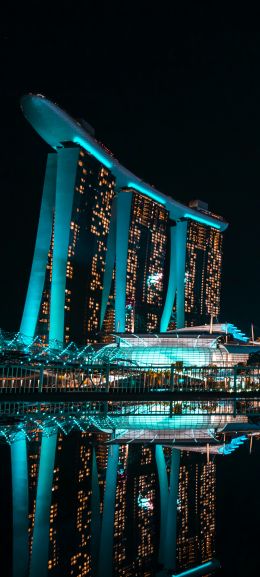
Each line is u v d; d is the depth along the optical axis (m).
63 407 63.50
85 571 17.83
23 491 25.70
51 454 33.72
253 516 23.12
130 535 21.31
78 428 45.94
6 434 40.94
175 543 20.58
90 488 26.67
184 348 123.06
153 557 19.61
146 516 23.11
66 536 20.69
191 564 18.83
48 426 46.56
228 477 28.75
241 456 34.12
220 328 156.38
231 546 20.20
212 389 107.00
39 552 19.08
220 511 23.81
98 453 34.78
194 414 56.56
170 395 82.25
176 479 28.28
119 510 23.69
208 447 37.50
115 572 18.12
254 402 78.19
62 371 92.94
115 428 46.66
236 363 123.06
